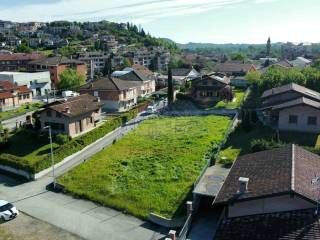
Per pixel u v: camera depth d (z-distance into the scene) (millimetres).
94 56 163625
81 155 50906
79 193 38094
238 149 47031
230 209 23359
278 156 28234
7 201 37469
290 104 52281
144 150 51188
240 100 84188
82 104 63250
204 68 174125
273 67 103625
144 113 77250
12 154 51469
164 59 188375
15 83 93938
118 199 36094
